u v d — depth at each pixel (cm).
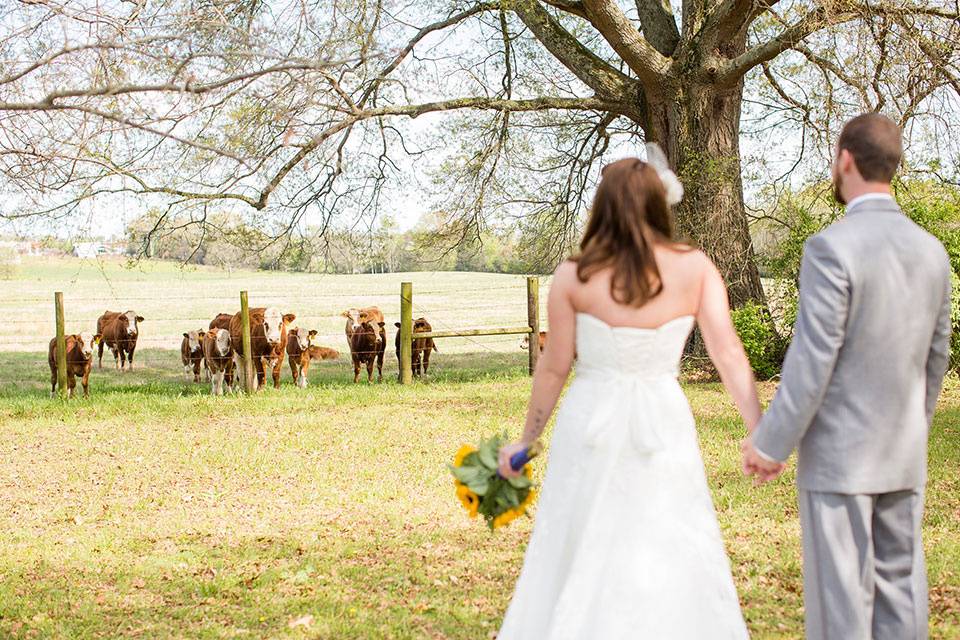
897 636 315
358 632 448
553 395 325
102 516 707
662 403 314
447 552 582
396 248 4181
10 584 540
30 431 1120
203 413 1241
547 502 320
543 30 1659
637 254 306
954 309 1377
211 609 488
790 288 1495
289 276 5725
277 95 859
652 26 1650
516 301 3644
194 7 757
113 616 483
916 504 316
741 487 734
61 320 1409
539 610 313
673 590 303
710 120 1529
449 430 1059
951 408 1154
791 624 443
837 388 309
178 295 4191
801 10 1305
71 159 563
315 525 659
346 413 1215
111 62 581
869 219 314
